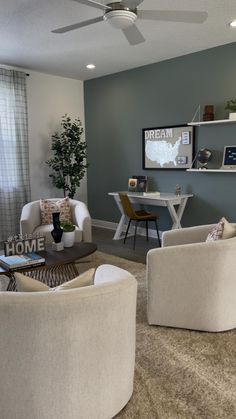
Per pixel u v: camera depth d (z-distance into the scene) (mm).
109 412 1538
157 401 1718
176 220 4609
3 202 5137
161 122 5070
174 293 2379
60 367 1356
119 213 5965
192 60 4566
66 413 1418
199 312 2354
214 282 2285
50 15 3258
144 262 4031
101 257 4250
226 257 2258
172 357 2102
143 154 5363
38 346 1313
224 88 4289
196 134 4656
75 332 1336
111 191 6043
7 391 1374
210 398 1738
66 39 3947
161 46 4262
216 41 4094
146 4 3070
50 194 5906
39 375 1351
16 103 5125
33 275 3455
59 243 3041
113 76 5660
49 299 1287
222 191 4469
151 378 1902
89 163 6371
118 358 1508
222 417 1609
